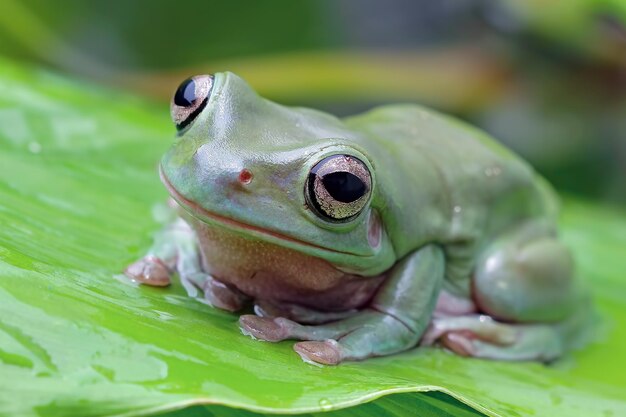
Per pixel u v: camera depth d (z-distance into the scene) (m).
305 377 0.21
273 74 0.40
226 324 0.22
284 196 0.22
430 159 0.25
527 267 0.26
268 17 0.39
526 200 0.26
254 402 0.20
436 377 0.23
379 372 0.22
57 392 0.20
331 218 0.22
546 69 0.41
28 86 0.29
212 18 0.38
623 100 0.41
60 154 0.27
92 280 0.22
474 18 0.42
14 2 0.36
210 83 0.23
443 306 0.25
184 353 0.21
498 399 0.23
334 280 0.23
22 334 0.20
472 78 0.42
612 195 0.43
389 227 0.23
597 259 0.31
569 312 0.26
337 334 0.23
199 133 0.22
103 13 0.37
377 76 0.41
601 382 0.25
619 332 0.28
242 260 0.23
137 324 0.21
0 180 0.25
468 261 0.25
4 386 0.20
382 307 0.24
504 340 0.25
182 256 0.24
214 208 0.22
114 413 0.20
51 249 0.23
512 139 0.43
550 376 0.25
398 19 0.43
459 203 0.25
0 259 0.21
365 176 0.22
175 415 0.21
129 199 0.26
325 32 0.40
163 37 0.38
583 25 0.38
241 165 0.22
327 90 0.41
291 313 0.23
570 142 0.42
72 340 0.20
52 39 0.37
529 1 0.38
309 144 0.22
